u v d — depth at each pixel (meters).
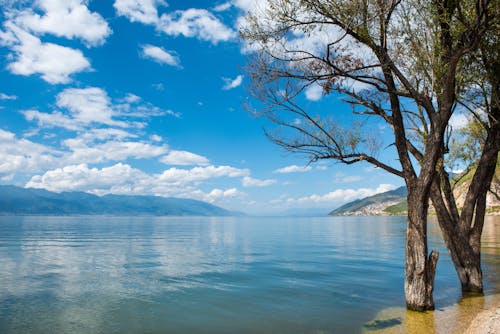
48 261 25.62
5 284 17.05
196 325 10.65
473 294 12.59
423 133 12.80
